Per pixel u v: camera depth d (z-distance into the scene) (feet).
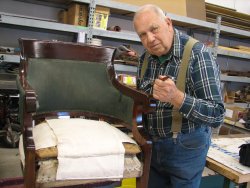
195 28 11.54
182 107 3.41
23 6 8.58
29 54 3.72
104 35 8.14
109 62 4.21
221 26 10.61
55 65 3.91
